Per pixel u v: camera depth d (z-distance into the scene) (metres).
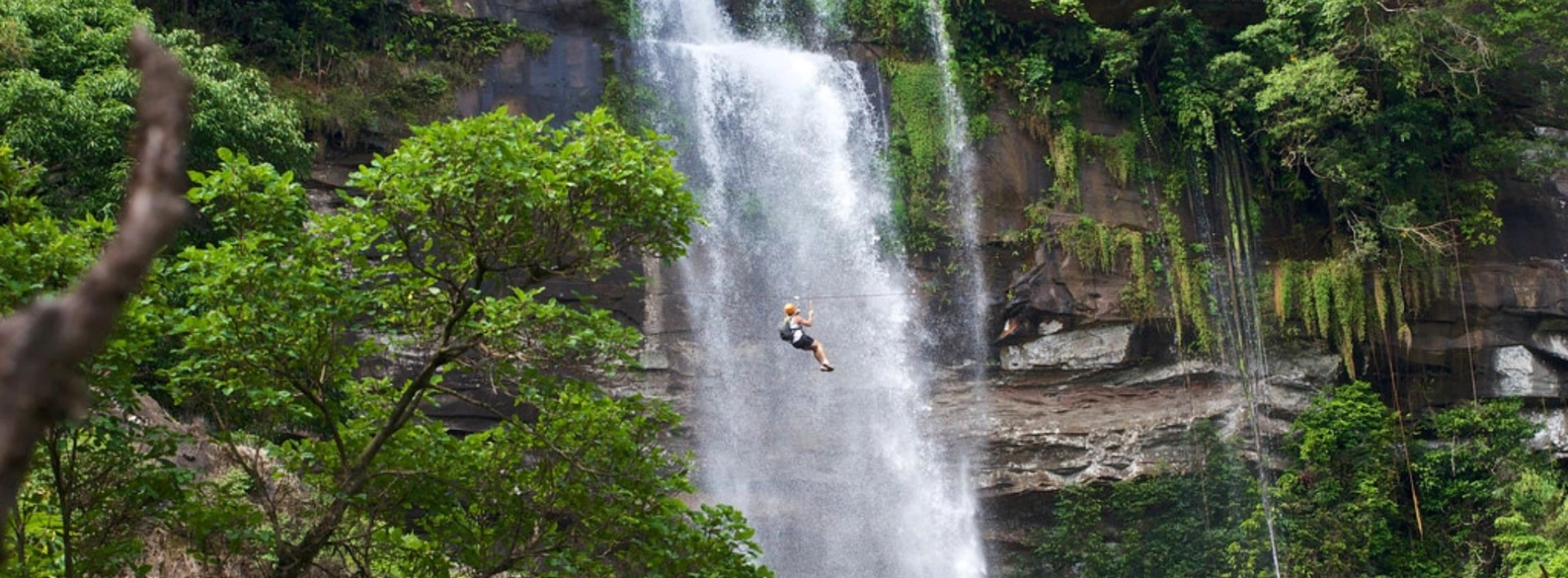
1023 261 38.78
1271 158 42.19
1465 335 40.91
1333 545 37.66
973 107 40.06
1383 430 38.94
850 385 36.72
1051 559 36.69
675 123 37.31
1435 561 38.59
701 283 35.94
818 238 37.97
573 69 36.75
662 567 15.68
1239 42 42.12
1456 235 41.25
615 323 16.09
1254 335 39.78
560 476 16.14
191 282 15.35
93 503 13.83
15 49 23.39
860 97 39.91
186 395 14.98
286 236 15.30
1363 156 40.22
